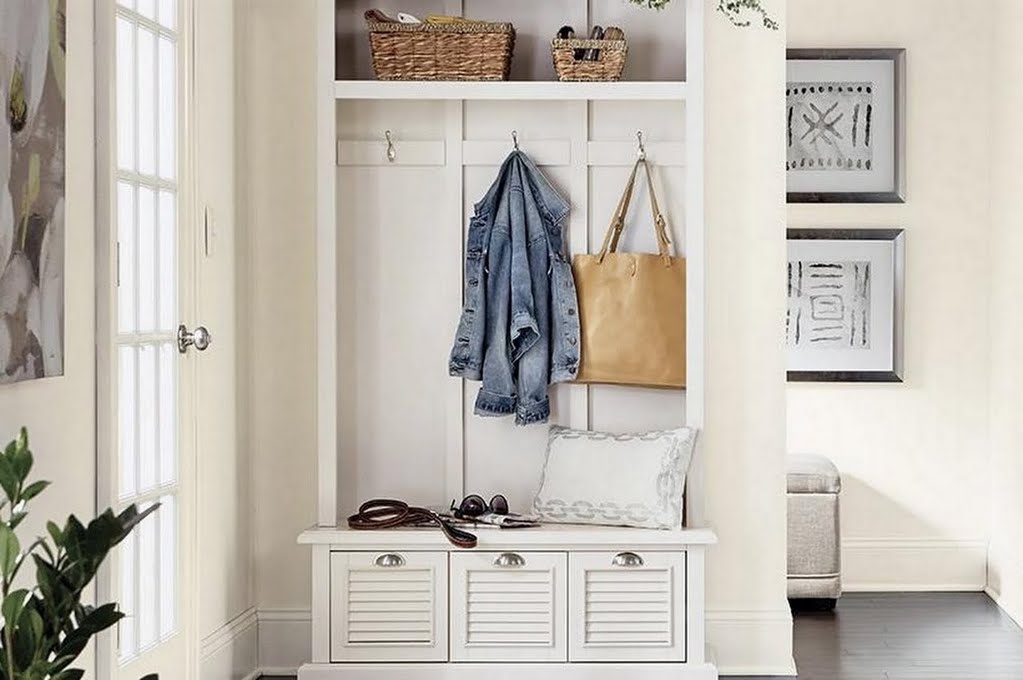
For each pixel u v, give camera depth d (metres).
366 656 4.41
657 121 4.75
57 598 2.06
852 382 6.27
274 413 4.70
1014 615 5.67
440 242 4.76
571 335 4.61
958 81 6.22
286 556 4.71
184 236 3.87
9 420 2.79
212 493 4.25
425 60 4.51
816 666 4.85
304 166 4.68
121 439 3.44
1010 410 5.88
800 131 6.26
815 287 6.26
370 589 4.39
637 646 4.38
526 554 4.37
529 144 4.74
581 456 4.53
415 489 4.78
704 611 4.38
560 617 4.38
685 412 4.73
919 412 6.26
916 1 6.23
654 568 4.36
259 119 4.67
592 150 4.74
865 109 6.24
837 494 5.75
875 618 5.66
